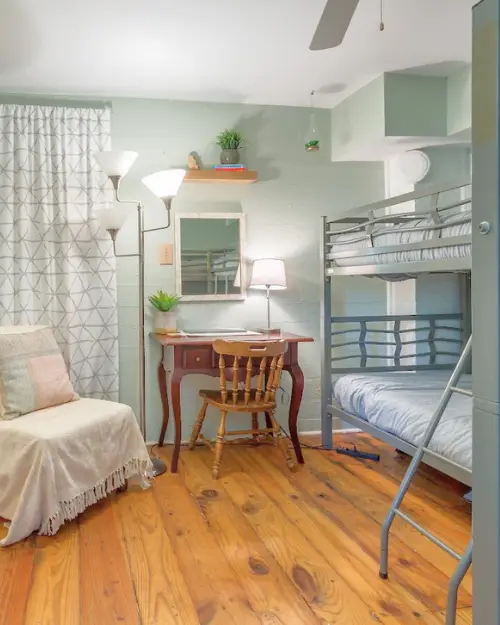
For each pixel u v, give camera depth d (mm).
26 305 3619
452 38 2984
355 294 4254
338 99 3969
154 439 3982
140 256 3506
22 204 3602
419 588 2078
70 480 2605
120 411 3020
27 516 2465
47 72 3363
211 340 3412
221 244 4016
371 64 3336
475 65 1470
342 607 1952
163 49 3062
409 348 4184
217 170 3852
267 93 3820
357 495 2990
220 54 3145
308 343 4207
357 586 2088
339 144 4078
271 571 2195
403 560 2285
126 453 3023
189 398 4016
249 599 2000
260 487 3113
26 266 3619
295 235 4148
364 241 3271
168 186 3262
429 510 2787
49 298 3674
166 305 3799
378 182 4277
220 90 3740
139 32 2846
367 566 2234
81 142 3715
